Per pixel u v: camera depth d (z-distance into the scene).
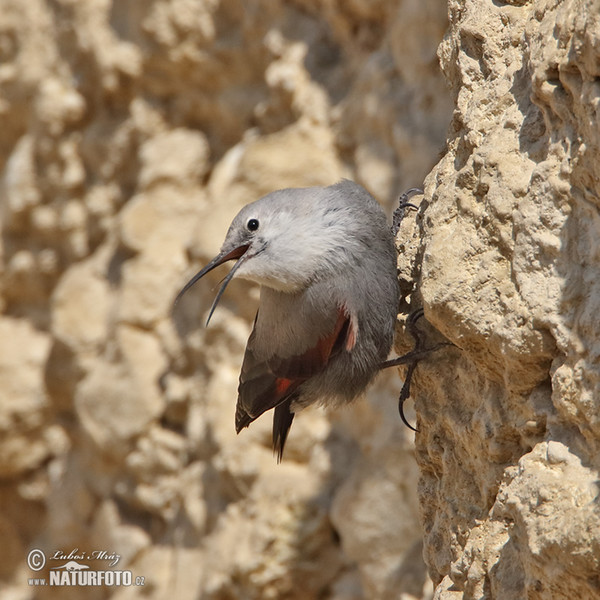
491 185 5.37
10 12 15.24
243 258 6.92
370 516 10.24
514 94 5.55
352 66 11.93
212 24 13.48
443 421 6.25
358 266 6.71
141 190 13.87
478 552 5.40
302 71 12.22
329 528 10.98
